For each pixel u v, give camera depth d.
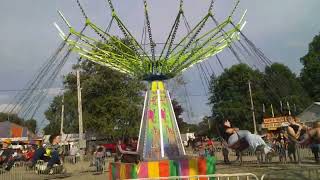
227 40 15.59
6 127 42.47
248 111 55.50
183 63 14.90
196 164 12.59
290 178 8.84
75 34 15.11
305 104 48.69
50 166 19.59
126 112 42.56
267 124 38.97
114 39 14.80
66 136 43.72
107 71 43.12
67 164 28.69
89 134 46.41
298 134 16.44
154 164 12.41
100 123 42.47
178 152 14.02
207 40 14.95
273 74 18.61
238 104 55.56
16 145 38.94
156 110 14.57
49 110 51.16
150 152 13.89
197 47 14.78
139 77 15.38
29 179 17.86
